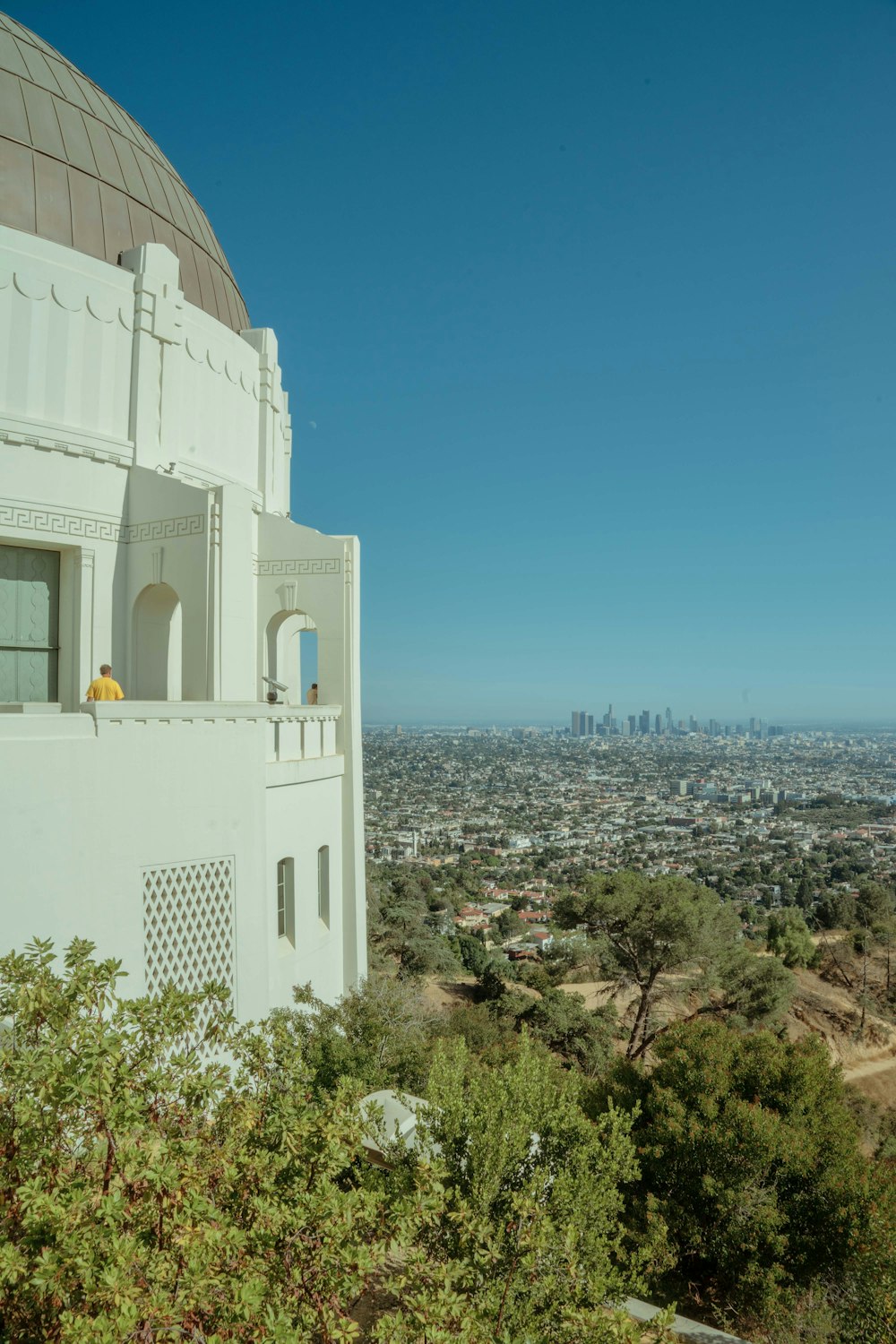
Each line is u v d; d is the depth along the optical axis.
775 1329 10.03
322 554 17.50
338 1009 14.55
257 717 12.83
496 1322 6.54
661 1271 10.77
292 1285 5.46
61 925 10.45
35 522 14.70
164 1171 4.92
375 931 43.22
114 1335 4.12
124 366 15.93
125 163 17.61
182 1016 6.33
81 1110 5.95
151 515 15.51
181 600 14.93
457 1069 9.60
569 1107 9.48
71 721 10.67
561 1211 8.27
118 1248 4.52
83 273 15.34
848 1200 11.38
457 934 57.94
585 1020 31.69
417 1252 6.11
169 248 18.05
